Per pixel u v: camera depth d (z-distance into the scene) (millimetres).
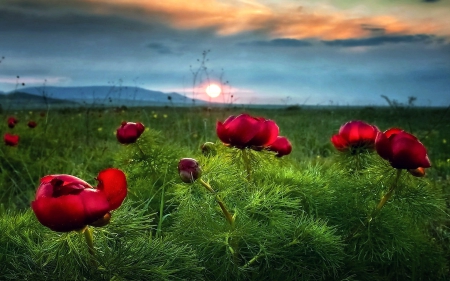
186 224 427
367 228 488
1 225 423
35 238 433
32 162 1163
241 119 440
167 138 1318
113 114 2205
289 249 435
